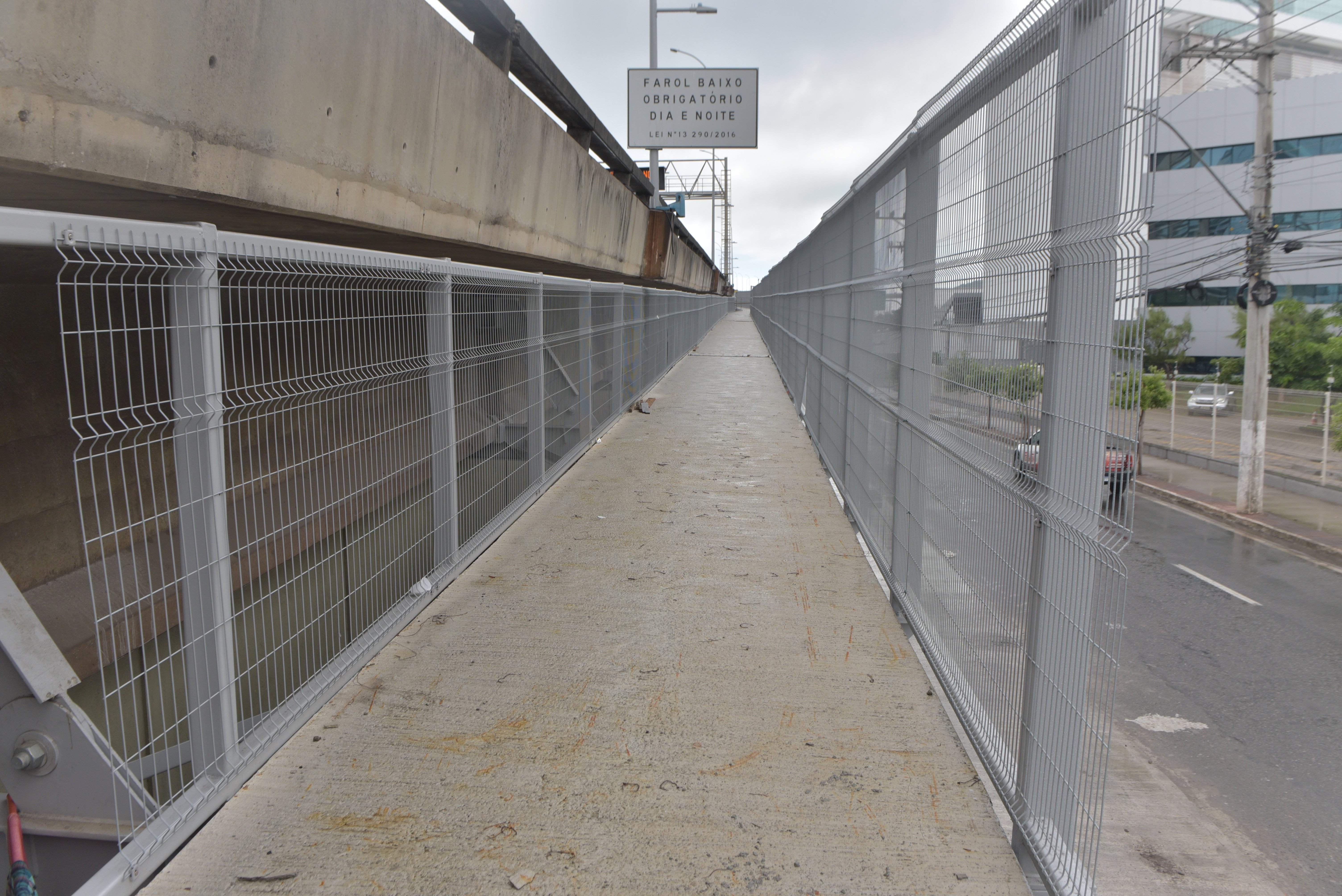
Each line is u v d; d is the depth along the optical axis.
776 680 3.37
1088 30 1.85
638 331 11.41
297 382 2.71
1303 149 36.00
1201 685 7.46
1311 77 35.72
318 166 3.06
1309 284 36.16
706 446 8.65
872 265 5.05
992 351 2.55
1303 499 17.98
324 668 3.13
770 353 21.48
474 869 2.20
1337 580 11.50
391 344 3.58
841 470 6.48
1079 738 1.84
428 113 3.97
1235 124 37.09
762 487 6.84
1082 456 1.85
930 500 3.47
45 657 1.95
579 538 5.33
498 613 4.05
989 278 2.59
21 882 1.95
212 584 2.27
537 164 6.01
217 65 2.37
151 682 2.62
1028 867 2.22
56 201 2.66
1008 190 2.42
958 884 2.15
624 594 4.35
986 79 2.63
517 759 2.75
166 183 2.24
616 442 8.84
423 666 3.45
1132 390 1.57
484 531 5.01
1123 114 1.65
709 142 17.12
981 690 2.68
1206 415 30.58
